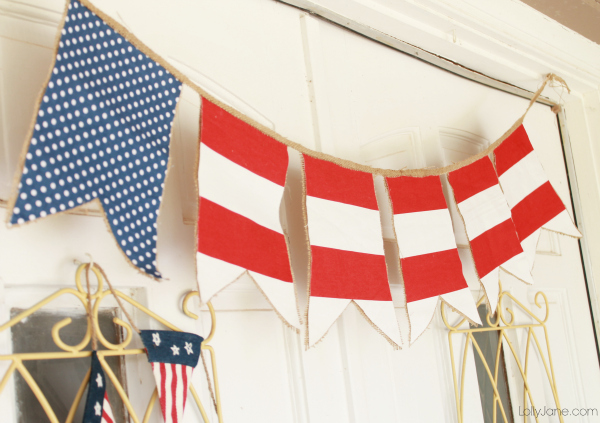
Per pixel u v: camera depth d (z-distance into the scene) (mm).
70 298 948
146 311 974
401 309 1440
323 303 1072
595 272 2043
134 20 1083
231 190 965
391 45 1601
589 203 2076
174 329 1003
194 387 1037
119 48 842
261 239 993
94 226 972
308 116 1351
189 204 1110
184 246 1081
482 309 1702
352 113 1453
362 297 1131
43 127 736
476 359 1645
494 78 1918
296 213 1268
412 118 1616
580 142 2119
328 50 1446
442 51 1712
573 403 1860
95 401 844
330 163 1159
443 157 1671
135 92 857
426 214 1307
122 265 992
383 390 1333
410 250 1254
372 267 1165
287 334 1199
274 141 1068
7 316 862
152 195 858
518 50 1804
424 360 1464
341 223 1142
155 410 989
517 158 1604
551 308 1906
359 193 1193
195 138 1144
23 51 945
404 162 1562
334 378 1243
